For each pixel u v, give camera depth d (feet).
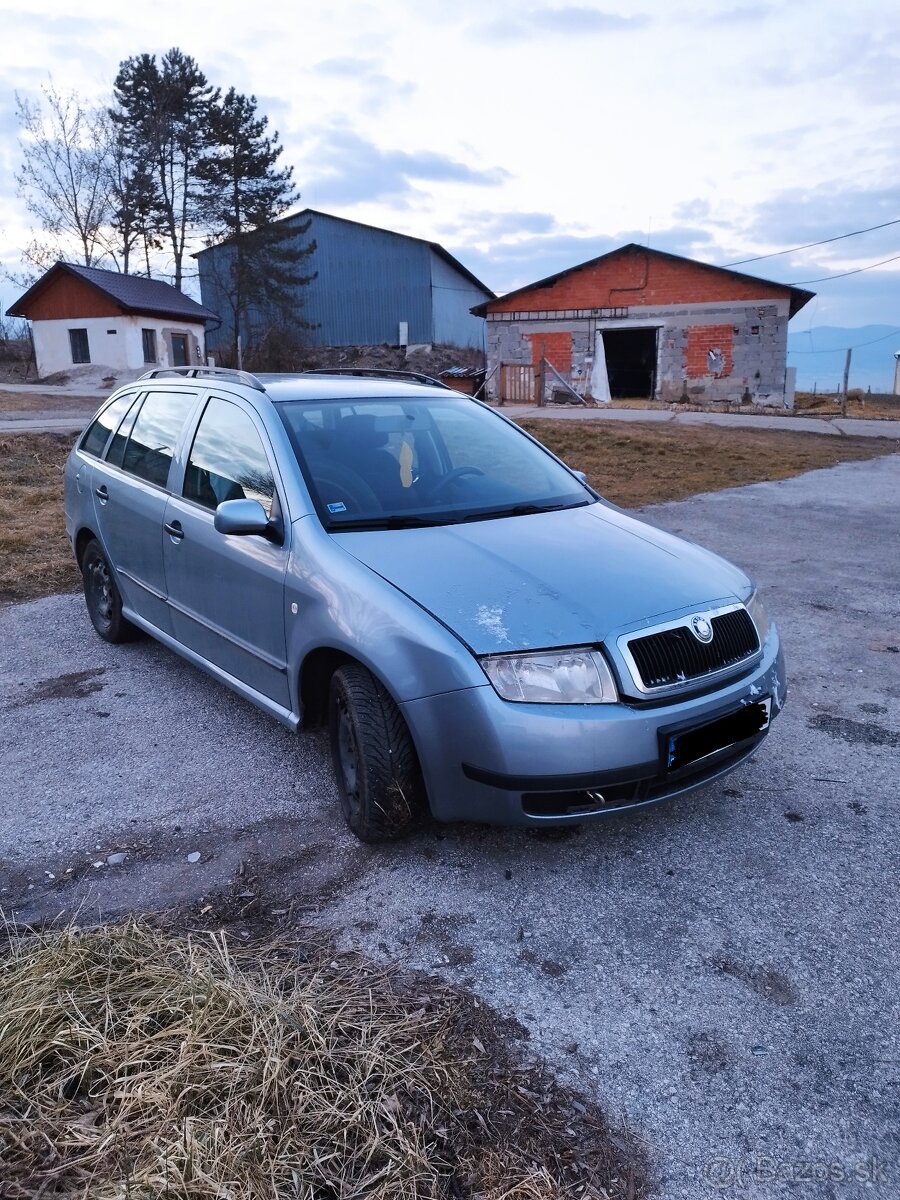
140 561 15.23
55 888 9.64
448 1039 7.52
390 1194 5.99
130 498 15.35
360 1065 7.04
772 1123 6.83
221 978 7.88
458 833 10.83
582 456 45.85
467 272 150.61
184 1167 5.94
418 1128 6.54
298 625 10.89
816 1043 7.63
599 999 8.09
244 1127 6.31
